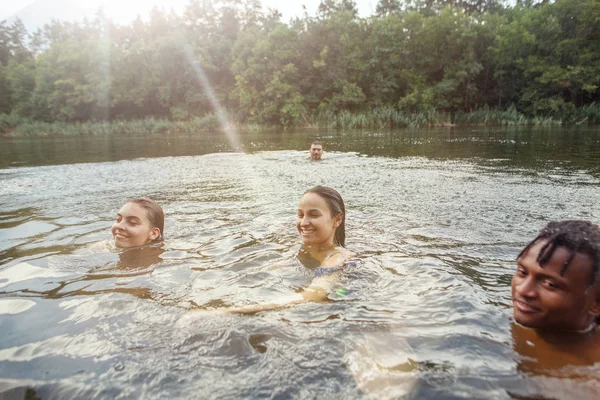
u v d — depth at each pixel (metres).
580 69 32.16
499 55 35.41
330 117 34.16
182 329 1.66
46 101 40.12
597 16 32.75
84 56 40.31
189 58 40.69
